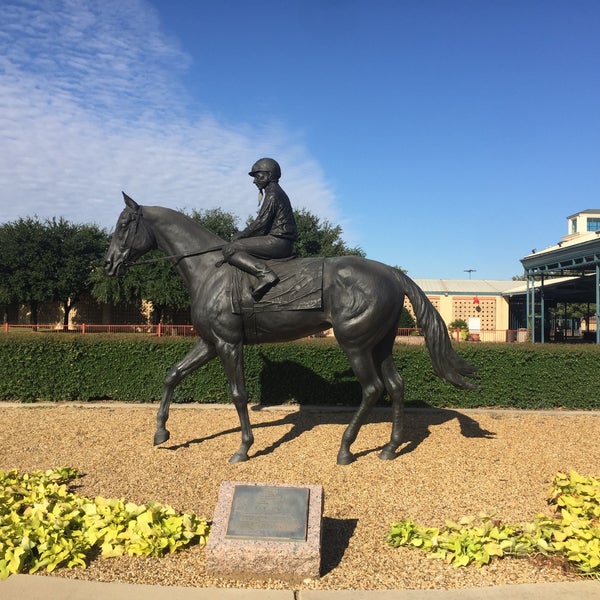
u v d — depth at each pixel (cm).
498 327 3150
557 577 294
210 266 531
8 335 840
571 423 693
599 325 1642
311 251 2688
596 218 4400
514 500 413
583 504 363
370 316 483
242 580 291
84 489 430
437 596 266
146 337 834
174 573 296
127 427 644
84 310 3222
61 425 655
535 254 2011
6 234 2883
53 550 304
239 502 315
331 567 306
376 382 498
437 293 3166
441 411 766
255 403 811
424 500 412
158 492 424
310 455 529
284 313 503
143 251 544
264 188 530
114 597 264
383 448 543
